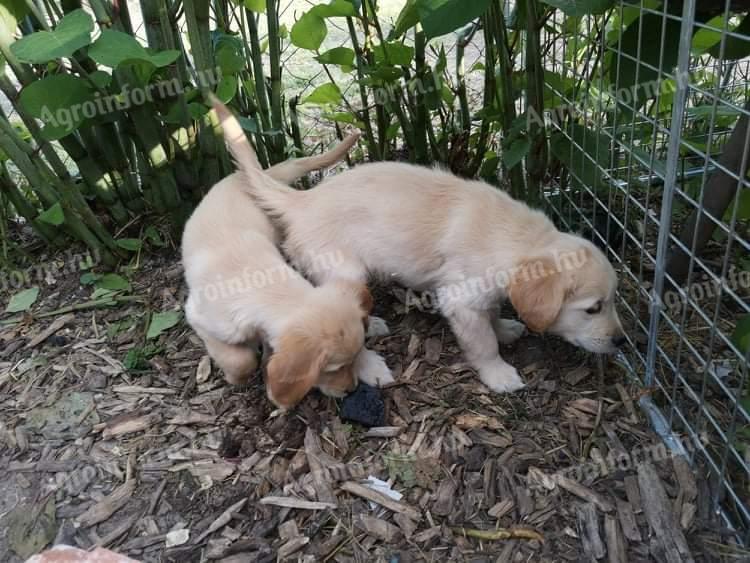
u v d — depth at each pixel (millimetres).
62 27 599
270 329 583
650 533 498
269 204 698
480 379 646
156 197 846
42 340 735
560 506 523
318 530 518
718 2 545
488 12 775
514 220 624
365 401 605
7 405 657
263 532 520
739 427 557
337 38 1489
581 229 778
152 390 661
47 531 532
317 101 914
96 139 827
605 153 684
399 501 536
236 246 637
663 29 513
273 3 804
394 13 1419
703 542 485
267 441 595
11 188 826
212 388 657
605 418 594
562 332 613
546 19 717
